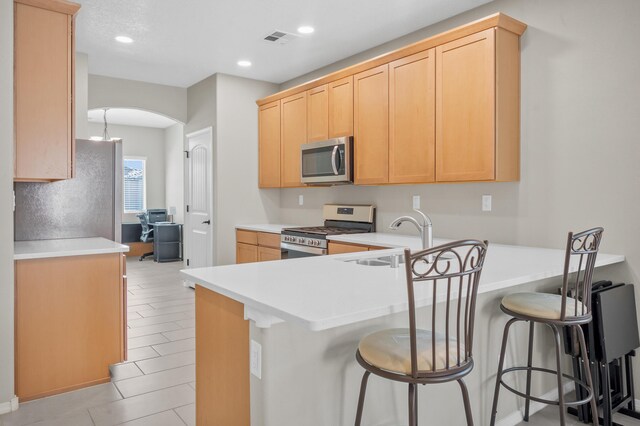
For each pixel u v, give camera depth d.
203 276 1.74
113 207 3.46
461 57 2.96
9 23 2.34
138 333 3.68
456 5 3.21
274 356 1.42
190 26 3.63
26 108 2.48
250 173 5.21
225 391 1.65
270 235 4.49
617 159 2.52
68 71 2.60
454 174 3.02
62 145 2.59
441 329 1.89
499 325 2.15
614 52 2.53
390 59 3.46
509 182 3.04
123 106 5.14
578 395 2.32
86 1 3.18
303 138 4.46
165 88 5.44
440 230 3.53
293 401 1.47
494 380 2.12
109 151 3.44
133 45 4.05
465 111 2.94
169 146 8.91
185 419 2.29
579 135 2.68
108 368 2.75
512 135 2.91
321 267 1.96
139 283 5.81
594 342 2.25
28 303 2.50
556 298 1.99
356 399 1.63
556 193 2.79
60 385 2.59
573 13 2.70
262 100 5.07
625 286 2.41
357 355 1.46
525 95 2.94
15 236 3.14
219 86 4.94
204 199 5.28
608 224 2.56
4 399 2.35
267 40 3.91
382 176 3.58
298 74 5.00
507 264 2.10
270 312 1.29
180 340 3.51
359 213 4.18
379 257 2.40
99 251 2.71
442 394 1.89
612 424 2.26
